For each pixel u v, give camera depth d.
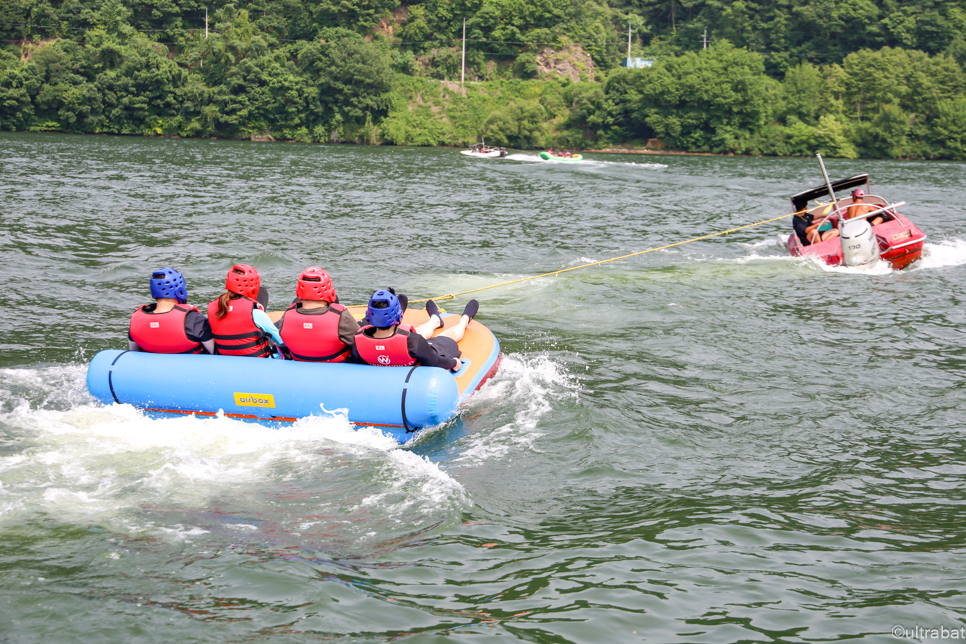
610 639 3.38
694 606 3.65
